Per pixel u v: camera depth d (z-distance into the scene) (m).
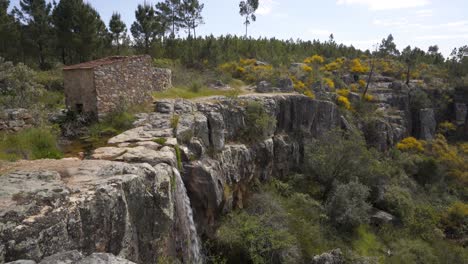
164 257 7.24
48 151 8.85
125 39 31.25
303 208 15.80
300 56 44.88
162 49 31.05
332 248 13.95
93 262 3.35
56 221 4.66
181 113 13.68
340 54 51.91
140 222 6.60
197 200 11.13
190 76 25.66
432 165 27.12
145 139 10.09
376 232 16.81
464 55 54.16
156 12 34.62
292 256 12.25
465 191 26.69
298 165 21.36
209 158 12.80
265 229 12.18
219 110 15.50
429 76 47.03
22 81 14.46
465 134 41.12
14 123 9.69
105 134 10.80
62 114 12.14
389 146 31.78
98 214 5.33
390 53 56.41
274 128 18.97
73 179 6.07
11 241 4.12
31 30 26.84
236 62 34.38
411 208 19.39
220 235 11.72
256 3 49.09
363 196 16.55
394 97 38.91
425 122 39.00
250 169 15.90
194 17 39.34
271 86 25.92
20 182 5.44
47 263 3.28
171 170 8.23
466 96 43.00
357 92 37.72
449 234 19.42
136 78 13.67
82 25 24.30
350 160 19.34
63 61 27.41
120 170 6.77
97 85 11.25
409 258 15.05
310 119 23.17
